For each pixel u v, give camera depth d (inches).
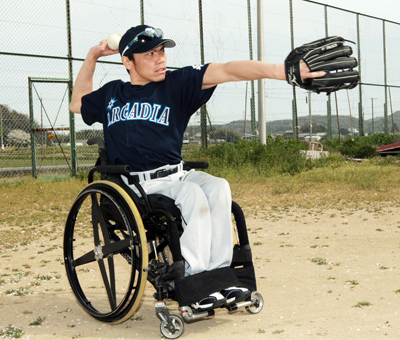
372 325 95.9
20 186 382.6
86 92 124.8
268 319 102.6
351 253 162.9
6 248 188.1
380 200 279.6
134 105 107.1
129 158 106.9
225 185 100.5
